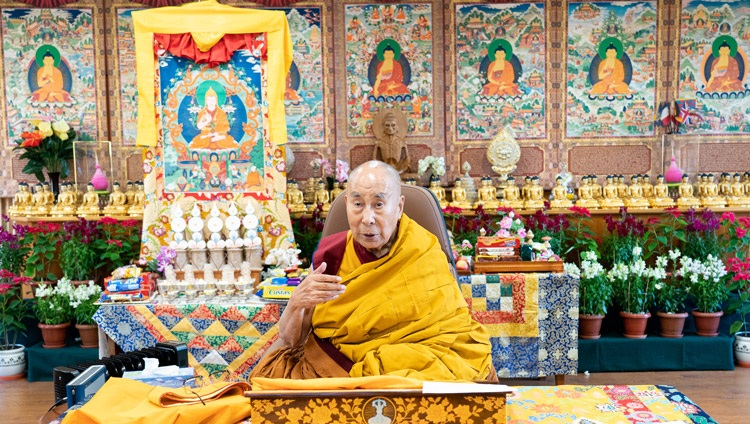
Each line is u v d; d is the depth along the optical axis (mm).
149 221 4098
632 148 5652
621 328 4609
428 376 1885
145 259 4020
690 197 5176
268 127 4145
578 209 4836
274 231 4148
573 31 5602
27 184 5242
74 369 1904
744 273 4324
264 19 4094
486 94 5637
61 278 4703
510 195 5262
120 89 5578
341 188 5340
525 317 3848
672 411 1674
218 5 4109
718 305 4516
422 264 2068
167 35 4086
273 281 3602
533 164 5664
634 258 4504
